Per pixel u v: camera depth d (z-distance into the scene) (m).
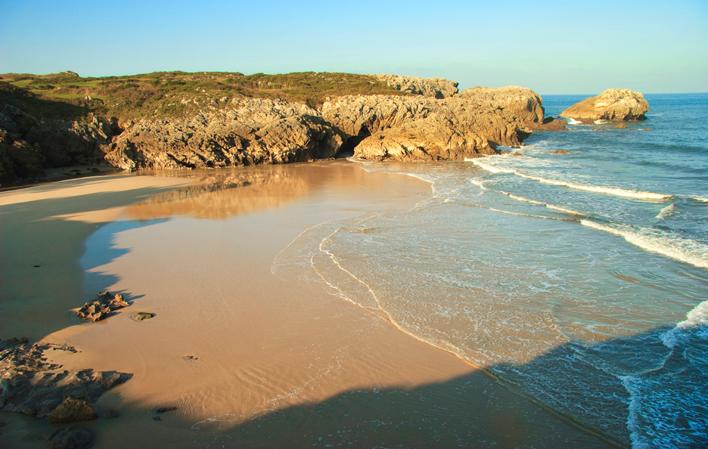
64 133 42.03
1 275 15.27
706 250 16.55
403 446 7.78
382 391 9.22
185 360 10.28
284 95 59.41
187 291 13.97
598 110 85.88
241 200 26.81
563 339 10.99
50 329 11.66
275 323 11.94
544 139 56.50
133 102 53.03
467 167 38.47
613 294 13.41
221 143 43.50
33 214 23.67
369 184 31.27
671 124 75.00
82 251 17.75
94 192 29.67
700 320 11.71
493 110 53.56
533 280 14.47
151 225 21.50
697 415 8.39
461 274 15.00
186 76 70.62
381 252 17.16
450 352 10.51
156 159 42.09
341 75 78.50
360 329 11.59
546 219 21.33
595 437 7.95
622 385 9.27
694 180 28.94
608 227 19.58
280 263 16.19
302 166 41.94
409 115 52.12
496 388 9.27
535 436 8.00
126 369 9.97
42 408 8.58
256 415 8.55
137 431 8.12
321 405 8.83
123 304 12.98
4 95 46.56
